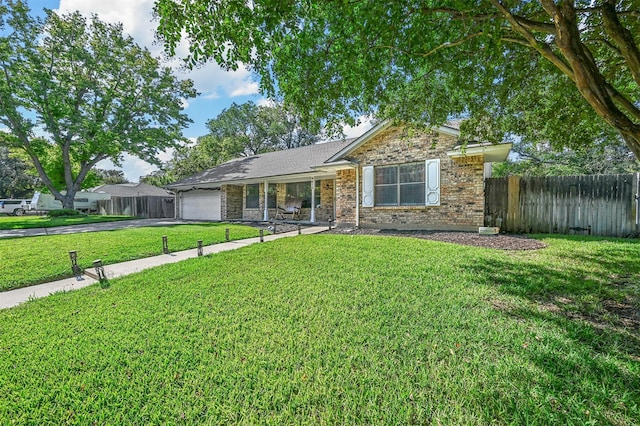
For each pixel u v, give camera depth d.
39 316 3.92
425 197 11.17
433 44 5.00
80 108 22.28
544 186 10.38
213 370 2.52
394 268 5.55
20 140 21.67
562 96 6.69
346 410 2.02
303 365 2.55
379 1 4.02
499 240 8.47
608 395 2.09
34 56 19.69
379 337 3.00
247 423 1.93
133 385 2.37
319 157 16.98
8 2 18.66
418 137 11.27
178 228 14.27
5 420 2.05
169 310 3.91
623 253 6.55
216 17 3.88
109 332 3.32
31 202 29.16
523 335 2.98
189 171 32.25
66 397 2.27
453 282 4.69
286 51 4.58
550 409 1.97
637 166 17.31
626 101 4.03
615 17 3.63
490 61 5.52
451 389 2.19
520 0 4.47
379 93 5.84
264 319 3.52
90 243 9.72
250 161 21.72
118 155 24.73
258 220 18.52
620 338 2.90
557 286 4.40
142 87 23.45
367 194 12.44
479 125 7.71
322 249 7.55
